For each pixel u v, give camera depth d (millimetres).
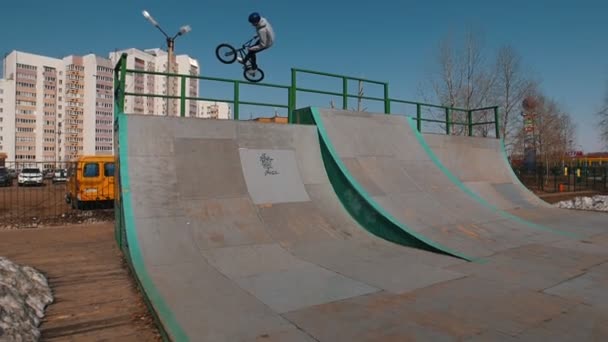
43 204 18562
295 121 11547
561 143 44312
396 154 11398
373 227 8312
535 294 5082
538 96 35156
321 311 4453
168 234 6746
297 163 9641
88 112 79000
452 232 8305
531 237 8539
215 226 7227
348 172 9398
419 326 4098
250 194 8289
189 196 7684
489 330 4016
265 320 4203
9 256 8125
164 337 3980
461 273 5953
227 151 8914
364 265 6254
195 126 8945
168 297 4820
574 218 11680
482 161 15523
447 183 11148
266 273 5766
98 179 15906
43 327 4512
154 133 8406
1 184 30250
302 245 7203
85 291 5812
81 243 9500
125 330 4441
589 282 5594
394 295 4984
